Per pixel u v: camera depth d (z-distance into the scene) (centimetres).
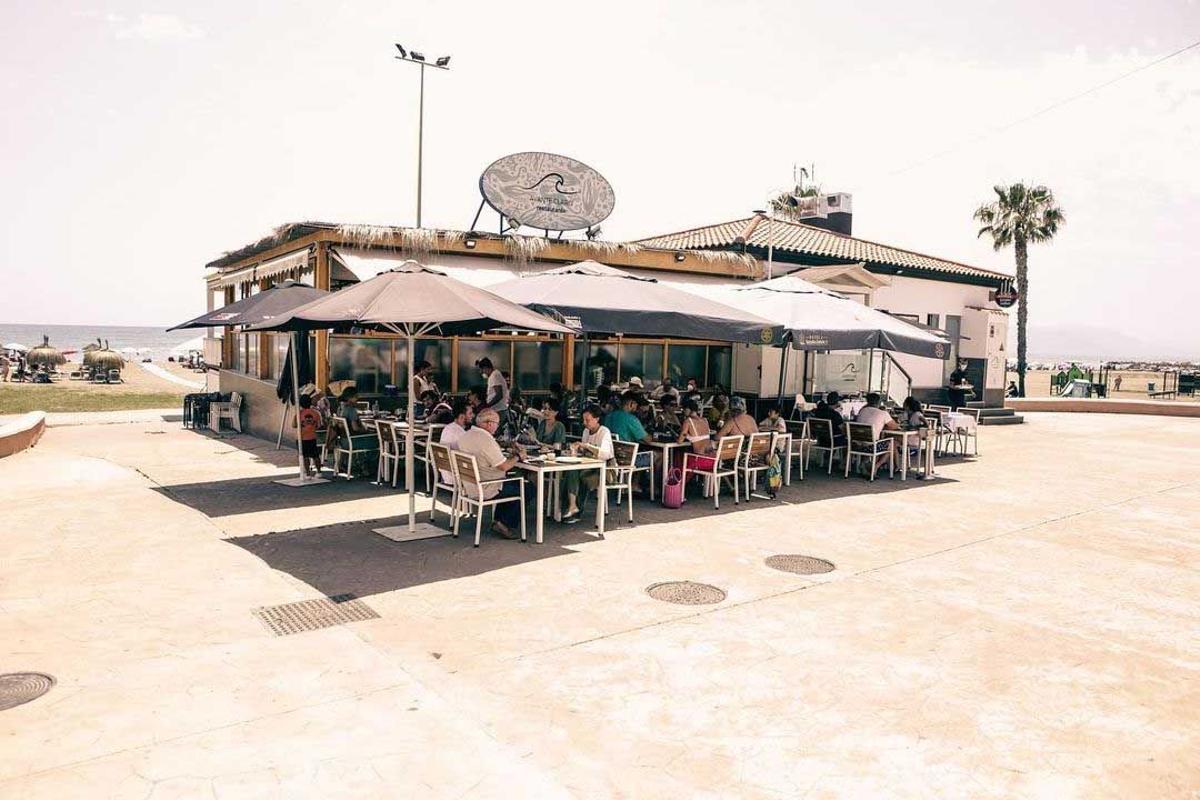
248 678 465
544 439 974
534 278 1064
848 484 1229
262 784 352
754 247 1878
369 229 1338
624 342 1697
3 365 3706
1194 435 2088
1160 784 383
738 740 414
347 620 571
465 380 1491
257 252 1686
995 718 448
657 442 1010
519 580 677
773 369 1847
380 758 379
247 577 666
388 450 1110
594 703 451
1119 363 7825
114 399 2725
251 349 1745
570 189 1552
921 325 2270
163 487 1070
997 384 2459
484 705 444
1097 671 519
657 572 713
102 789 344
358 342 1384
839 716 444
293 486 1088
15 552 731
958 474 1366
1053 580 724
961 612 628
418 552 759
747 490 1074
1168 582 724
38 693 438
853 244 2281
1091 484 1273
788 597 652
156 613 574
